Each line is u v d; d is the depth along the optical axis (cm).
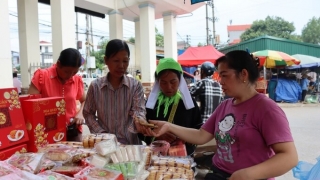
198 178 250
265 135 122
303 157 419
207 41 2522
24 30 650
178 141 175
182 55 887
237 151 133
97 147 118
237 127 134
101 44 2650
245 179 110
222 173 141
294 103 1201
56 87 205
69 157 120
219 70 140
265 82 1151
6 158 120
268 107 125
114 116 186
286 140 115
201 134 167
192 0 508
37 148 132
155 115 203
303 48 1447
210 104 314
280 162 111
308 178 213
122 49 172
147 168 125
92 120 189
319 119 794
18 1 654
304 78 1256
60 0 546
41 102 138
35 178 91
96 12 859
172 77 191
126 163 112
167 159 138
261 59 1048
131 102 187
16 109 127
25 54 655
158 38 2650
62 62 195
